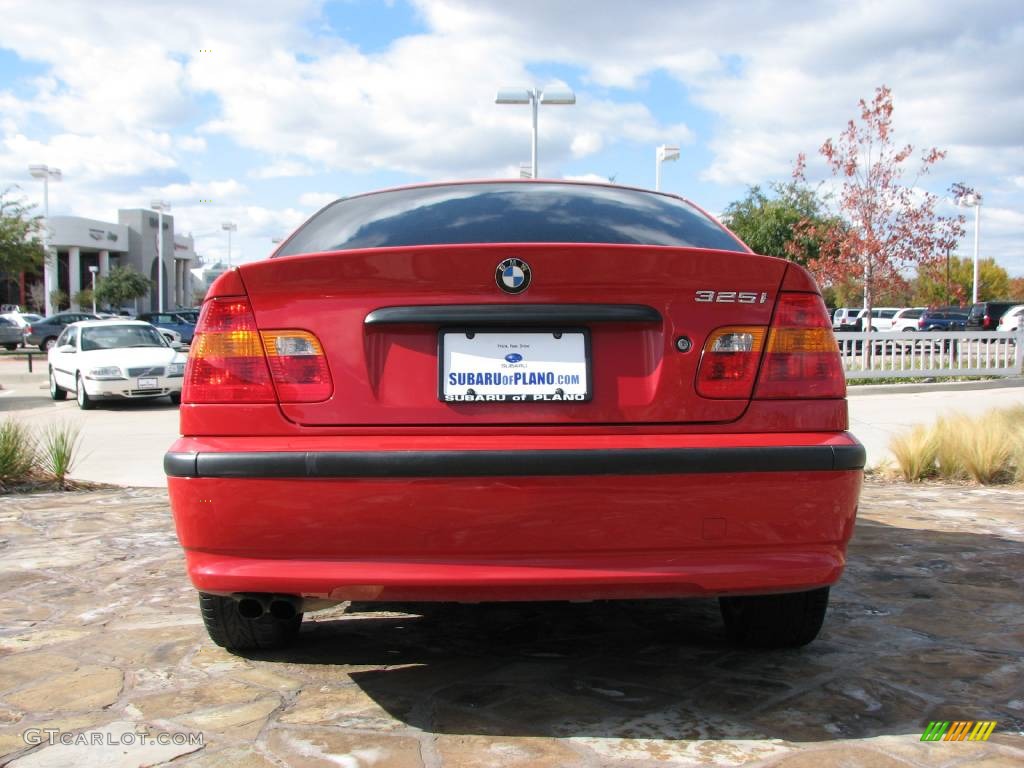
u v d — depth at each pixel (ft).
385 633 11.37
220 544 8.09
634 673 9.87
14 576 14.08
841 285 63.31
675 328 8.35
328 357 8.23
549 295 8.22
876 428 33.55
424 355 8.25
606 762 7.72
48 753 7.93
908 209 60.08
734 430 8.37
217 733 8.33
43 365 93.81
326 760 7.77
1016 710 8.86
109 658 10.35
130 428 38.40
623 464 7.94
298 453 7.93
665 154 71.00
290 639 10.59
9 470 23.43
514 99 62.85
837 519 8.36
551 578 7.91
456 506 7.88
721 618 12.02
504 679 9.70
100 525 18.15
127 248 277.23
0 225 124.77
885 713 8.77
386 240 10.32
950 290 70.90
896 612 12.03
